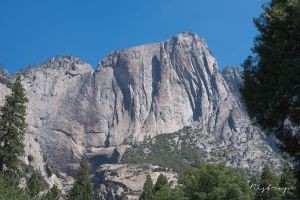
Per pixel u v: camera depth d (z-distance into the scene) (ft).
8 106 234.17
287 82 87.97
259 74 97.86
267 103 95.35
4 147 228.63
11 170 229.86
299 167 97.30
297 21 89.10
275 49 92.02
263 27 99.40
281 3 95.81
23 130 237.25
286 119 95.76
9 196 153.28
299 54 92.48
